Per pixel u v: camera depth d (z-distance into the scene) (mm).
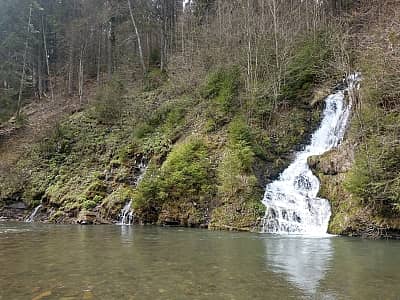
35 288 8672
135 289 8562
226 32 37156
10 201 32375
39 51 55688
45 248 14500
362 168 19078
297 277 9766
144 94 40625
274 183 24578
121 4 53562
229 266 11047
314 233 19984
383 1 33656
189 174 24672
